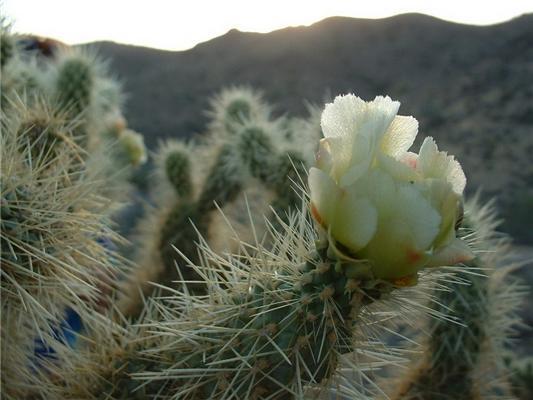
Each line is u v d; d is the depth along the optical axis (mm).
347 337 166
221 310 174
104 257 243
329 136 149
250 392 168
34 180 214
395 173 143
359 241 145
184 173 388
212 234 382
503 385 288
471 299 264
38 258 205
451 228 144
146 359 198
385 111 145
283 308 165
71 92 380
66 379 213
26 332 218
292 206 349
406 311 179
